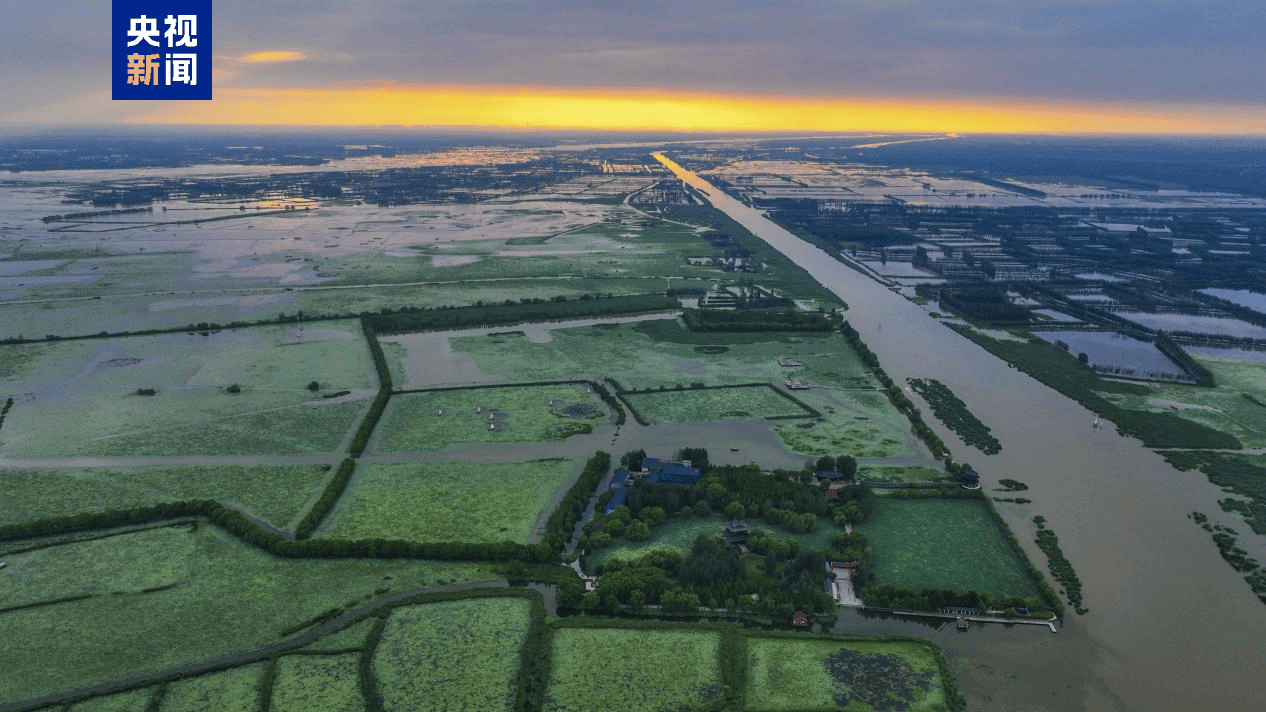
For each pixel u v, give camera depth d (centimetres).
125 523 14362
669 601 12150
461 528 14350
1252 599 12569
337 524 14438
